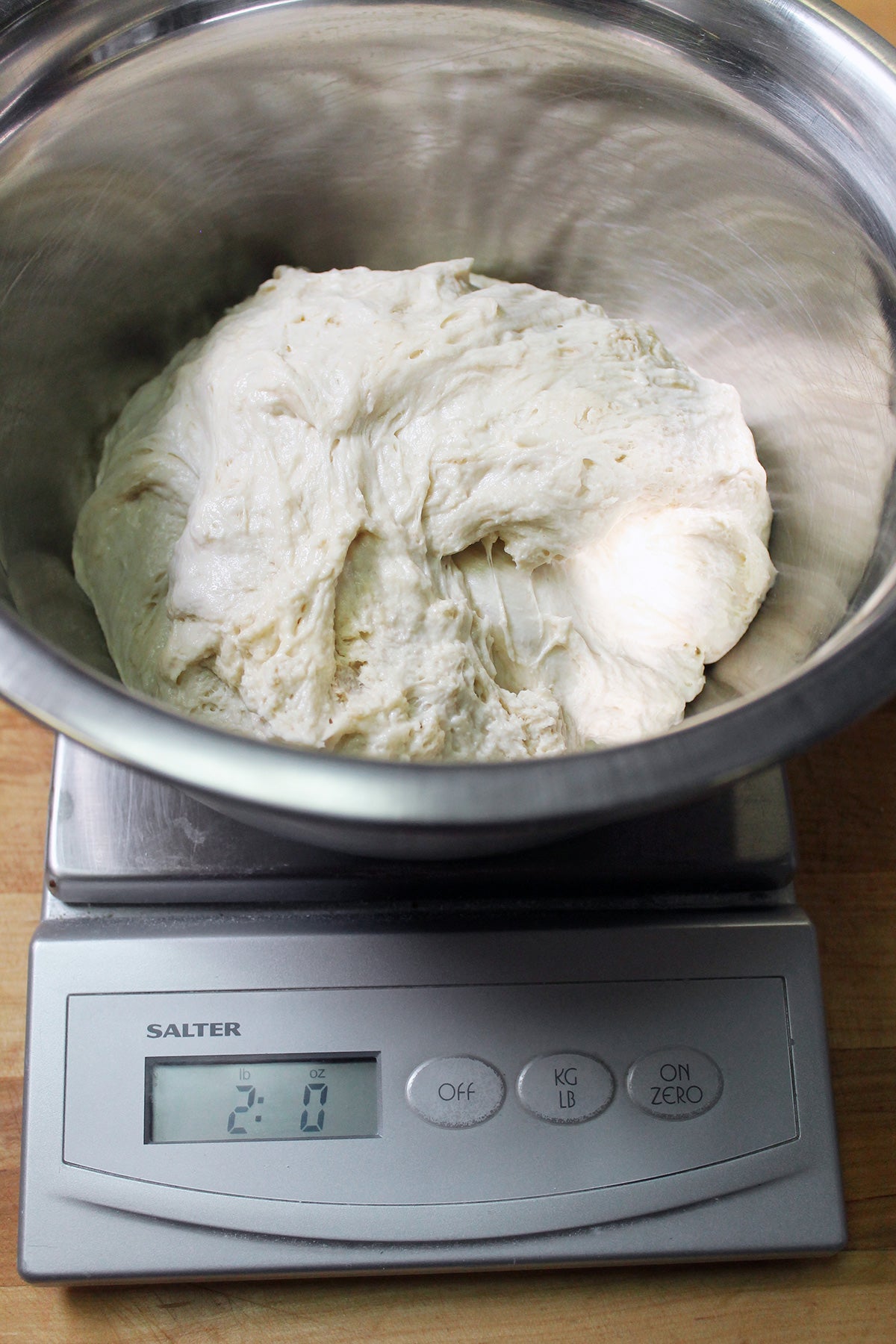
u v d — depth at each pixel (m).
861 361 0.81
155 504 0.94
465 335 0.92
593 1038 0.76
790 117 0.80
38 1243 0.72
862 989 0.90
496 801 0.48
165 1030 0.75
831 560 0.81
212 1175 0.73
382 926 0.78
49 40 0.76
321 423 0.87
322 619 0.82
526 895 0.81
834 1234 0.74
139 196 0.88
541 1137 0.74
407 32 0.83
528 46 0.84
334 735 0.81
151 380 1.02
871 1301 0.79
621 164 0.92
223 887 0.78
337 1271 0.73
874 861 0.95
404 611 0.85
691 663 0.93
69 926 0.78
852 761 0.99
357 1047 0.75
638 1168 0.74
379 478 0.89
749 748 0.51
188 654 0.85
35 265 0.82
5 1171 0.82
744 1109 0.76
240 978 0.76
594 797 0.49
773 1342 0.78
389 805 0.48
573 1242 0.74
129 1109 0.74
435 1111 0.74
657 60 0.82
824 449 0.87
